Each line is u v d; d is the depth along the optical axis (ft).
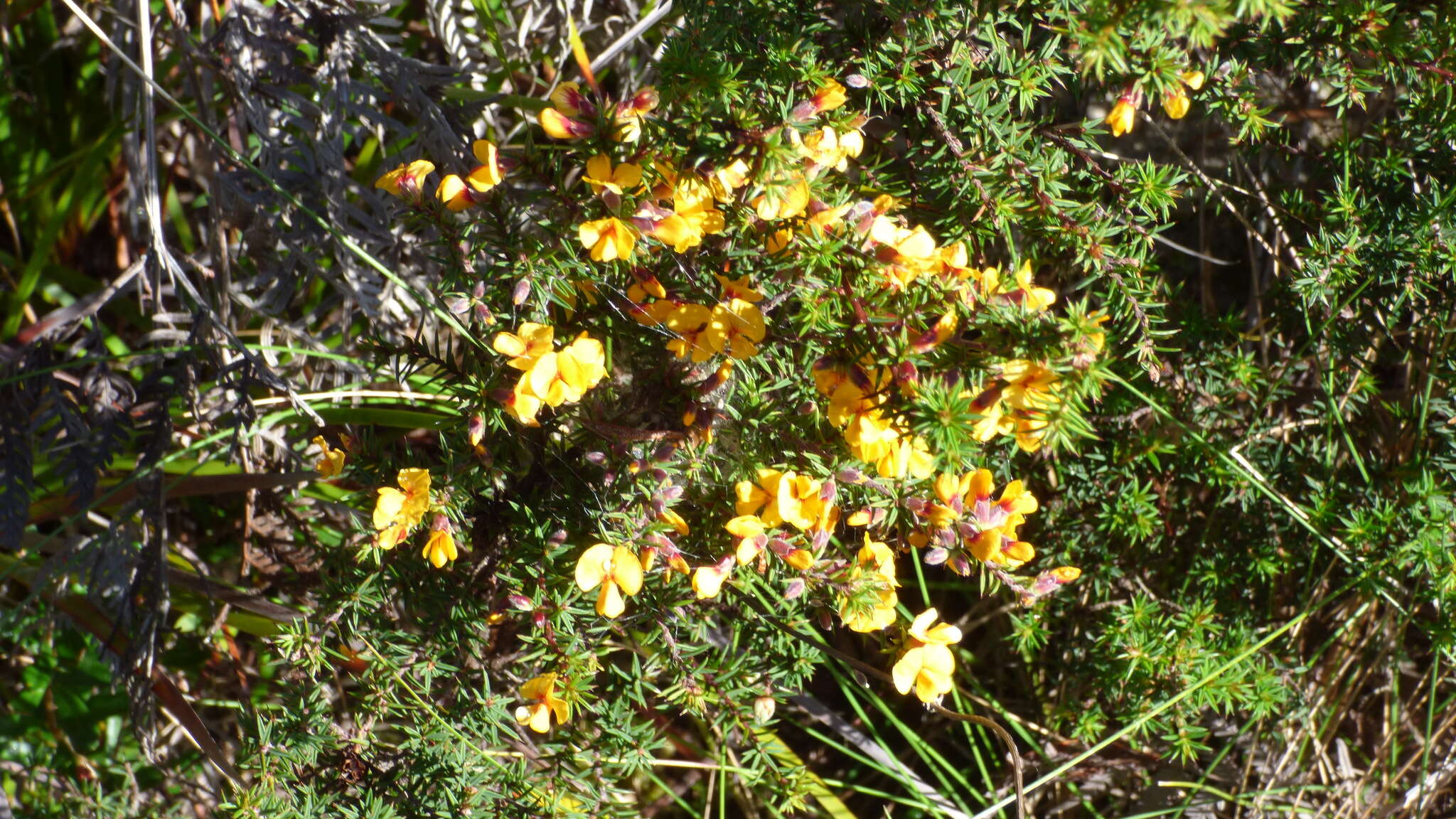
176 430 1.98
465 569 1.77
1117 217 1.76
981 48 1.71
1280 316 1.98
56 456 1.95
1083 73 1.63
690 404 1.68
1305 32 1.74
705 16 1.68
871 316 1.57
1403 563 1.86
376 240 1.92
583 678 1.69
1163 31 1.59
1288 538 1.97
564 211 1.69
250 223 1.94
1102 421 1.94
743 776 1.87
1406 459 1.98
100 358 1.84
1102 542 1.97
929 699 1.66
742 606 1.80
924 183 1.74
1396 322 1.92
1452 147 1.82
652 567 1.66
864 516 1.64
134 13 1.96
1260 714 1.91
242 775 1.98
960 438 1.55
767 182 1.57
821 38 1.73
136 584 1.88
